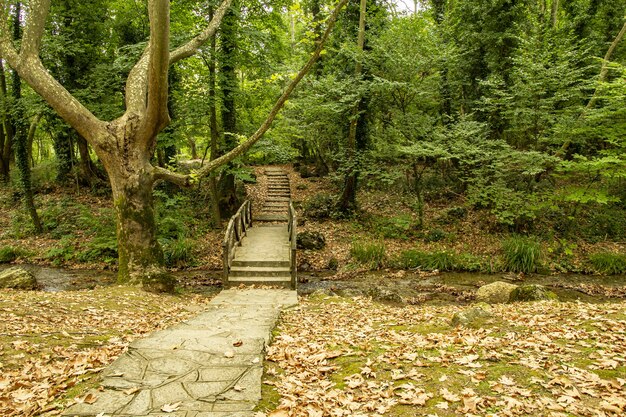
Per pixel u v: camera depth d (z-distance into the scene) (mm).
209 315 6340
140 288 8258
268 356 4211
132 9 14914
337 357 4324
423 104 16172
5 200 18531
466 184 16828
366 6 15992
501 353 4199
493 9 14797
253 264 10742
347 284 11438
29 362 3869
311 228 16062
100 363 3959
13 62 7945
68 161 19250
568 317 5547
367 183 18969
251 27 13680
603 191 12867
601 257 12250
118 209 8430
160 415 2863
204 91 14930
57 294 7438
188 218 16156
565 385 3365
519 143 15273
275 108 8469
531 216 13305
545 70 12391
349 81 14297
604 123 12445
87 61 16078
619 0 16312
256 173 25219
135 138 8359
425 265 12805
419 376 3699
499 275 11977
